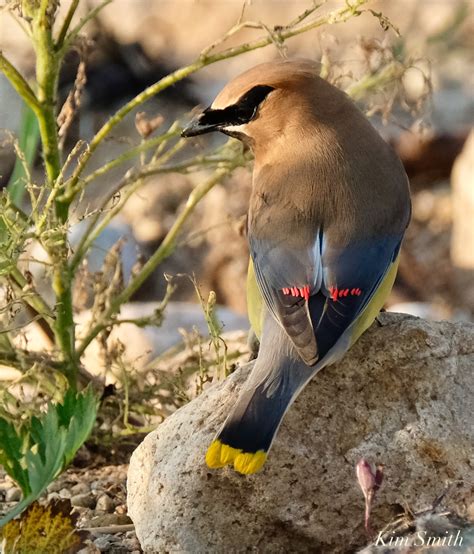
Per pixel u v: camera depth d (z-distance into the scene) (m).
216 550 9.09
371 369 9.34
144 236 17.61
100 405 11.83
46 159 11.51
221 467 9.00
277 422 8.78
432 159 20.09
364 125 10.19
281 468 9.06
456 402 9.29
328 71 12.25
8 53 19.78
